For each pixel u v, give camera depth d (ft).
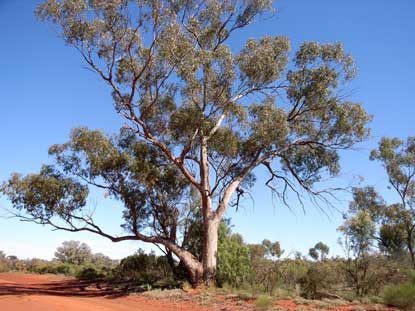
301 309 48.70
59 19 68.85
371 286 60.80
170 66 72.18
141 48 72.18
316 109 79.66
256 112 74.18
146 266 101.09
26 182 79.20
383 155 127.34
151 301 64.18
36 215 79.92
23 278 127.75
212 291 67.51
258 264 74.54
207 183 80.94
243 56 75.00
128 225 88.63
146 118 79.87
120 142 86.84
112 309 53.88
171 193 90.33
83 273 123.95
